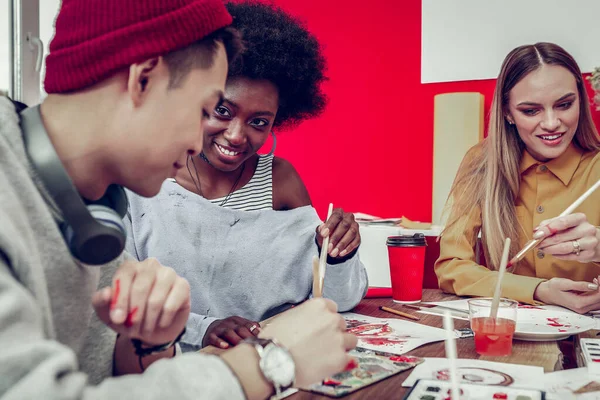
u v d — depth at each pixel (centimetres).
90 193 73
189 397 52
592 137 194
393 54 277
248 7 159
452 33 260
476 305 108
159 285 68
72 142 68
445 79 263
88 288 75
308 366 63
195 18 67
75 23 66
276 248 153
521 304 146
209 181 164
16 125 66
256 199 166
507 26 251
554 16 243
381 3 278
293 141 300
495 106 200
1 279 51
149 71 66
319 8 291
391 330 117
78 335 76
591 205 188
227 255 150
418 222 250
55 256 66
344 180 291
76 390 48
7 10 233
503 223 193
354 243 136
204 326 114
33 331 51
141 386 52
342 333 68
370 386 83
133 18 64
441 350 103
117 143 68
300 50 154
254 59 138
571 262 182
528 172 199
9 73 235
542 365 94
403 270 149
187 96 70
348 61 287
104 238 68
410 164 276
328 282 138
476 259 204
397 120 278
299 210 162
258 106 140
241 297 151
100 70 65
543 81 186
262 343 61
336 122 291
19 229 59
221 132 143
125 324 67
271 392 60
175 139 70
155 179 73
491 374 88
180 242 148
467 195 202
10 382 47
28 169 65
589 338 107
